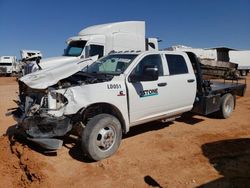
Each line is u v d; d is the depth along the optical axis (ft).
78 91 16.56
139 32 49.75
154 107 20.36
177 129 23.95
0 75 124.77
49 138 16.34
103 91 17.42
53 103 16.34
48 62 42.65
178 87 22.04
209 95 25.30
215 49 119.96
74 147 19.27
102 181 14.82
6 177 15.37
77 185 14.46
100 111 18.21
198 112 24.99
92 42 44.32
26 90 18.33
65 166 16.51
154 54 21.11
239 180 14.67
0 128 24.17
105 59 21.50
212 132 23.20
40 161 16.40
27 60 58.65
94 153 16.75
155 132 22.99
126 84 18.65
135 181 14.75
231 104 28.45
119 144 18.06
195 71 24.54
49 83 16.98
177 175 15.35
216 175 15.29
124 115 18.54
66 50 47.06
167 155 18.13
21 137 19.31
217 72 33.32
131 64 19.39
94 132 16.62
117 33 46.73
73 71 18.49
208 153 18.48
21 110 18.25
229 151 18.86
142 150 18.94
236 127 24.86
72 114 16.42
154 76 18.62
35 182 14.69
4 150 18.56
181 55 23.29
